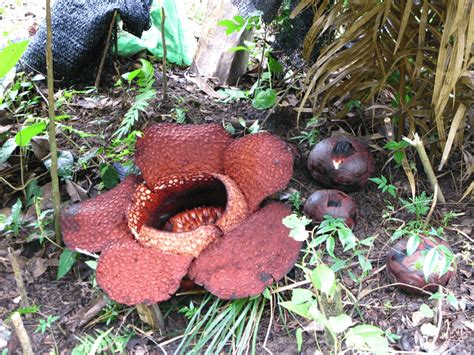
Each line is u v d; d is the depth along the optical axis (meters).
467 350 1.37
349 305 1.50
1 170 1.86
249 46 2.42
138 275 1.36
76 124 2.12
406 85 1.93
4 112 2.11
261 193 1.52
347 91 1.92
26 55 2.30
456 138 1.79
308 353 1.38
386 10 1.65
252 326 1.43
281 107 2.16
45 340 1.44
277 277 1.38
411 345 1.39
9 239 1.71
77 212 1.54
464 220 1.73
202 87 2.37
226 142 1.65
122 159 1.89
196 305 1.49
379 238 1.69
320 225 1.53
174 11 2.56
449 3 1.57
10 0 3.15
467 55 1.53
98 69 2.39
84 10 2.26
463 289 1.52
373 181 1.84
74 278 1.60
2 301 1.53
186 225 1.62
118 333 1.44
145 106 2.09
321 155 1.77
